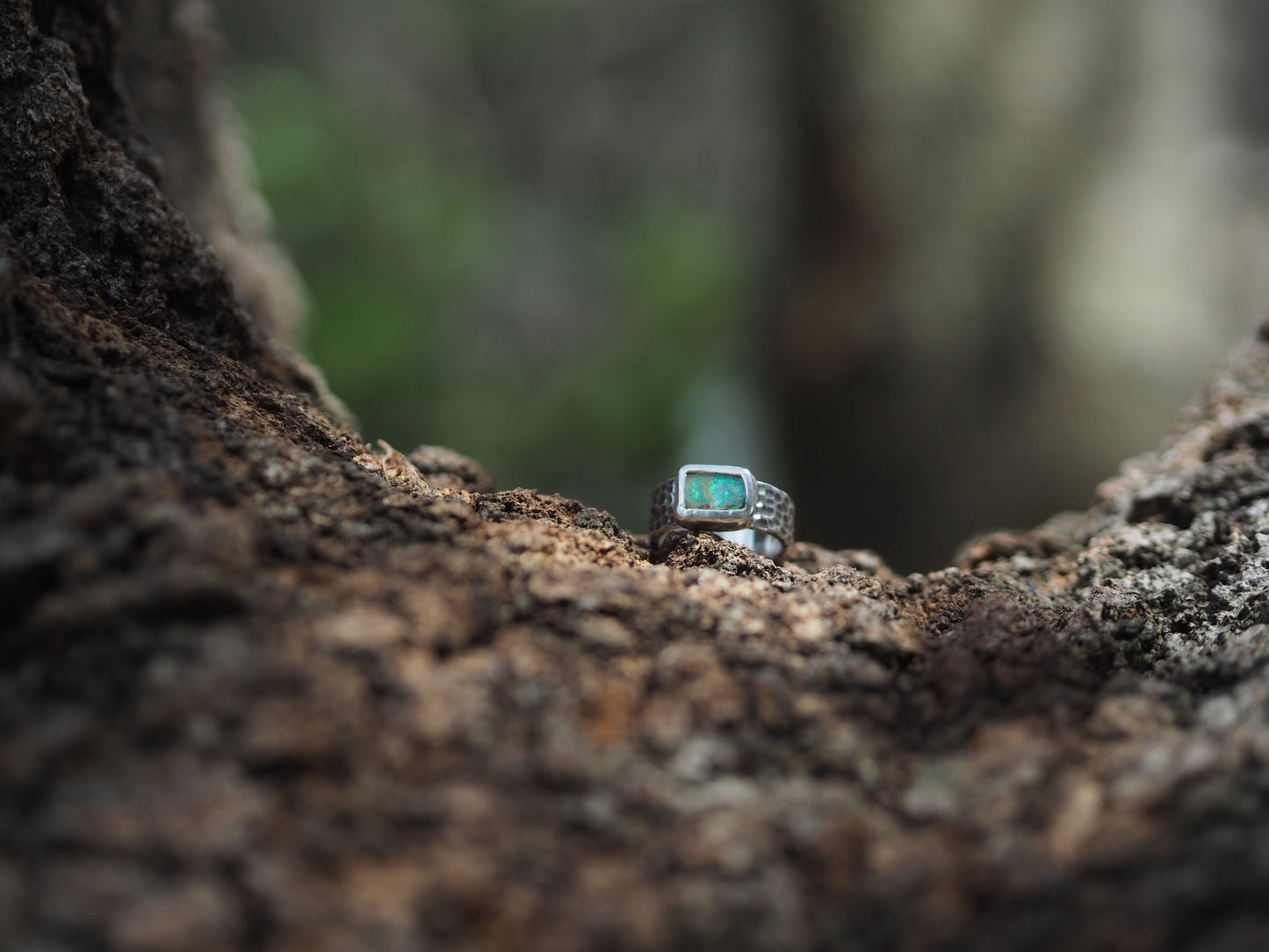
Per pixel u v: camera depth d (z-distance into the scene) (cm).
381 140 183
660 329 173
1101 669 28
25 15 31
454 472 35
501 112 200
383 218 173
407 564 27
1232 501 33
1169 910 23
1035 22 108
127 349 29
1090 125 112
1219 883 24
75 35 33
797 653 27
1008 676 27
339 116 178
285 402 31
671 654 26
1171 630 30
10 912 22
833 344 116
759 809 25
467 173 193
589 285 185
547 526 29
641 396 167
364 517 27
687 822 25
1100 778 25
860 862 25
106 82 34
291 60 184
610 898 24
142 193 32
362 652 25
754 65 128
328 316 160
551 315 181
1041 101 111
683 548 30
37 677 24
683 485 31
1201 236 114
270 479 28
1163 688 27
